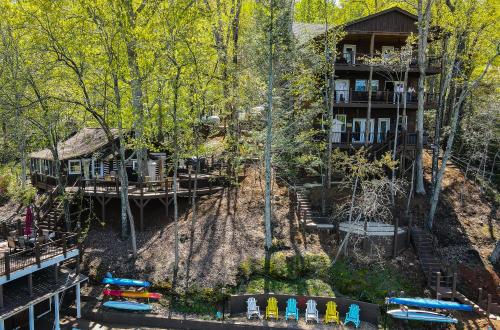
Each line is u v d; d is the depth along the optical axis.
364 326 20.62
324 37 28.34
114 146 25.06
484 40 26.41
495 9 24.31
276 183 30.61
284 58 24.75
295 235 25.34
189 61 23.16
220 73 29.30
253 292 22.05
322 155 29.88
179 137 24.05
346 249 23.84
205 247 24.59
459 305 20.34
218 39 31.16
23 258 19.86
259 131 27.50
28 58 24.05
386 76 31.78
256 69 25.30
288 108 28.36
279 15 23.30
